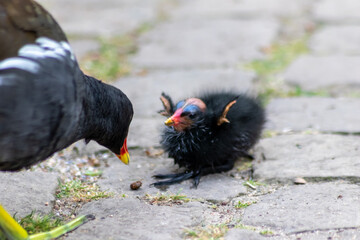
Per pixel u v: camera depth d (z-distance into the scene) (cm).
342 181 795
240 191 788
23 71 567
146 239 652
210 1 1739
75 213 736
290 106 1067
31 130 577
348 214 695
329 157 862
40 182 804
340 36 1409
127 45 1412
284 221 692
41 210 733
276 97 1119
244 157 901
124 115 736
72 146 945
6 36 584
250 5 1670
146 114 1050
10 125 560
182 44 1388
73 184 809
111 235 662
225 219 714
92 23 1572
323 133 953
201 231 674
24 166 625
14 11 604
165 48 1373
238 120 855
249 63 1277
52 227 694
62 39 630
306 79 1183
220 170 853
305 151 888
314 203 730
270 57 1309
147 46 1394
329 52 1320
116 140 750
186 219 702
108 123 717
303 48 1357
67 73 602
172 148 836
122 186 815
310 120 1003
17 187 778
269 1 1698
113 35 1477
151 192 793
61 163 890
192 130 818
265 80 1191
